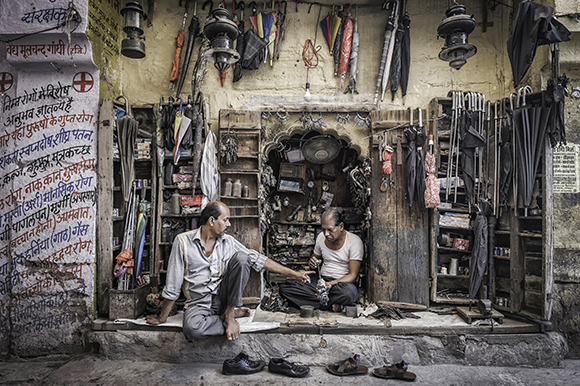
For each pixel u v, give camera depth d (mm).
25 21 3244
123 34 4117
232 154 3748
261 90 4051
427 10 4004
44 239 3369
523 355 3053
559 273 3340
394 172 3703
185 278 3025
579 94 3400
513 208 3398
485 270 3510
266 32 3977
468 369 2990
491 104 3598
